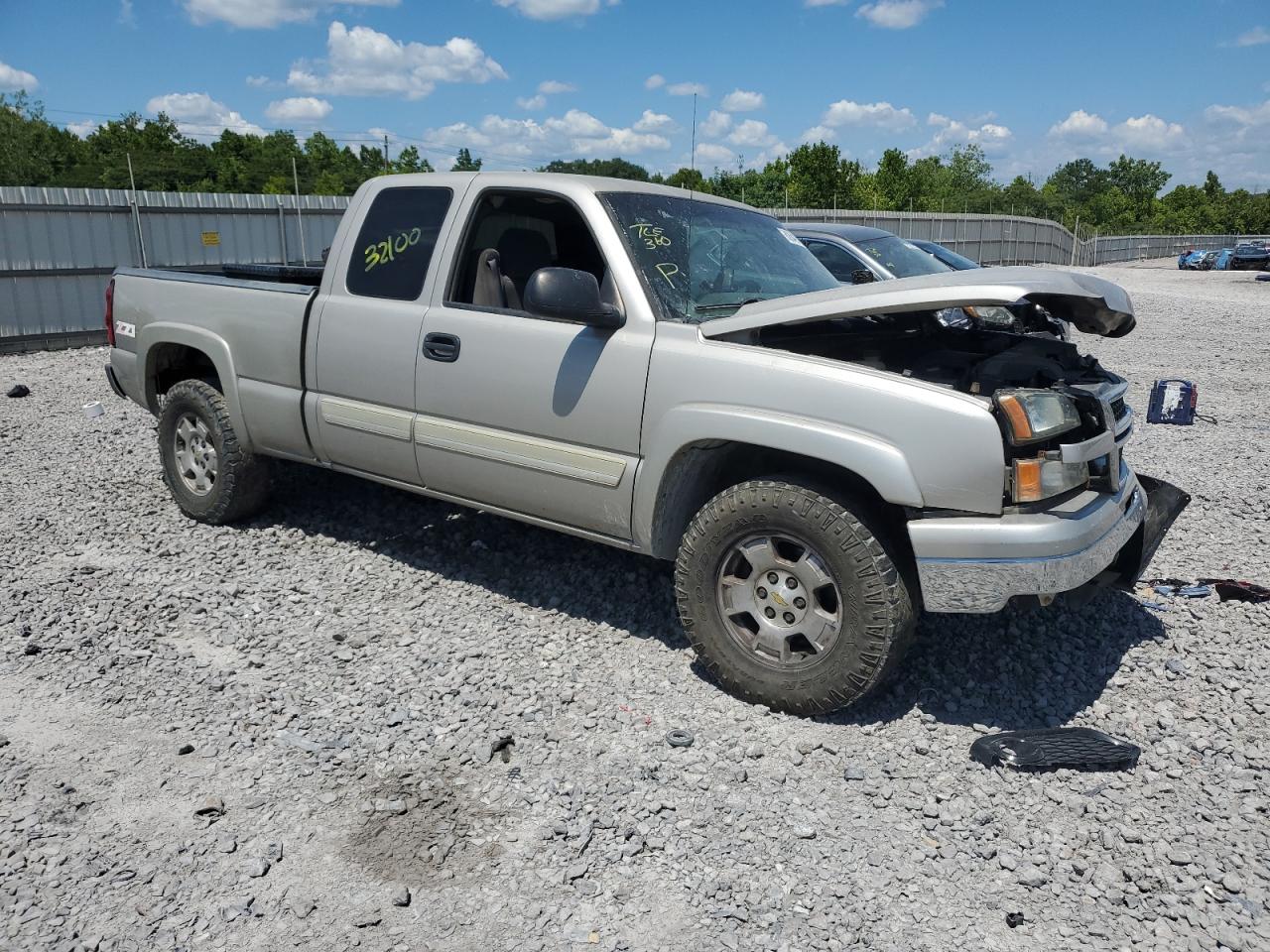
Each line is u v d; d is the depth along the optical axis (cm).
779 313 375
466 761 345
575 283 390
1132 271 4656
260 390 530
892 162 7144
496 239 465
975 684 407
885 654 354
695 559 388
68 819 307
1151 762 351
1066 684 409
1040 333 611
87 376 1174
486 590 495
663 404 391
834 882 287
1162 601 492
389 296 479
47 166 8175
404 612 469
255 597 482
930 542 347
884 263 987
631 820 313
